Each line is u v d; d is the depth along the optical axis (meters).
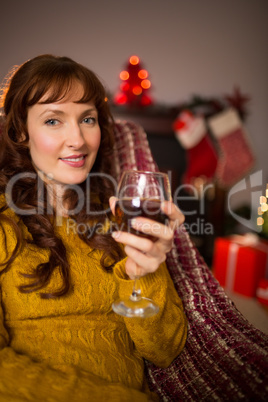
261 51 3.53
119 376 0.96
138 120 3.16
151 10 3.44
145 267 0.83
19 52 3.34
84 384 0.83
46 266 0.95
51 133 1.00
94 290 1.01
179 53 3.50
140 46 3.47
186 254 1.22
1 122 1.16
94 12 3.40
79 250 1.04
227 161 3.12
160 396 1.00
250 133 3.61
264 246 2.59
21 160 1.06
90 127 1.06
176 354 1.01
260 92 3.57
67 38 3.39
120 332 1.05
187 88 3.54
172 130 3.19
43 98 0.97
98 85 1.05
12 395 0.75
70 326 0.97
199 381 0.92
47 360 0.91
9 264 0.94
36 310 0.94
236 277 2.56
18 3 3.29
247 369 0.84
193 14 3.46
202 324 1.01
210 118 3.17
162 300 0.97
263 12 3.49
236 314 1.03
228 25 3.49
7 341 0.90
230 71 3.54
